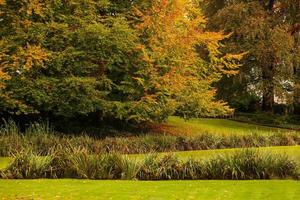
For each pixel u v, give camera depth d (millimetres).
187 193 11070
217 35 24719
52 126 24188
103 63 22922
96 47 22391
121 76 24141
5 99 21328
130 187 11836
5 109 22125
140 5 25000
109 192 11125
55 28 22062
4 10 22172
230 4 35812
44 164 13945
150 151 17562
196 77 25719
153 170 13672
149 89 23375
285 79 33062
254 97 36438
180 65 23484
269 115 34875
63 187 11820
